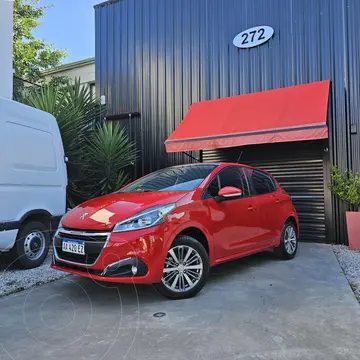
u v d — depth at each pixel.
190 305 3.75
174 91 9.33
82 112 8.98
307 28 7.76
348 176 7.11
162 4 9.62
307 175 7.66
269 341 2.92
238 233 4.75
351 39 7.31
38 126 5.69
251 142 6.90
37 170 5.55
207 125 7.79
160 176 5.25
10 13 8.04
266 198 5.48
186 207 4.07
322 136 6.27
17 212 5.11
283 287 4.39
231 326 3.22
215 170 4.86
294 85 7.80
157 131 9.55
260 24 8.29
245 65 8.41
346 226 7.24
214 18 8.87
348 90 7.28
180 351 2.76
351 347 2.81
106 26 10.51
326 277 4.84
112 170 8.59
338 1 7.48
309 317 3.42
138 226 3.67
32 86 13.55
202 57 8.97
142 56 9.85
